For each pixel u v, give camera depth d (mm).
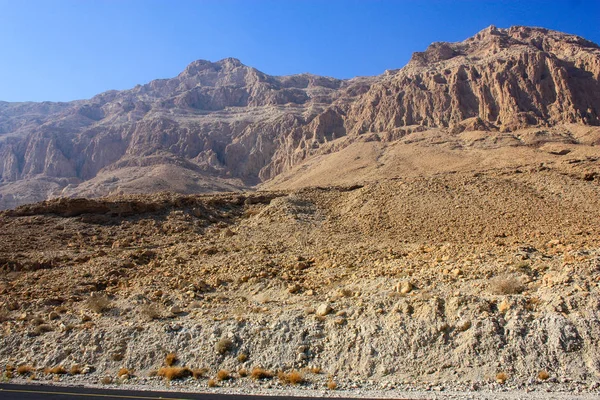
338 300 19891
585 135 147375
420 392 13711
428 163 135250
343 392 14172
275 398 13891
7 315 23422
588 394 12688
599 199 48000
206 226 50875
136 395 14992
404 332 16375
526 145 140375
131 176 198750
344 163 158125
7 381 17625
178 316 21391
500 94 184750
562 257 20469
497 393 13211
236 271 28016
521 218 44344
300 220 50062
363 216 50906
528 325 15383
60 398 14945
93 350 19172
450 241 37812
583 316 15086
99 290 26953
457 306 16688
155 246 42250
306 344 17203
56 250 39312
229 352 17641
